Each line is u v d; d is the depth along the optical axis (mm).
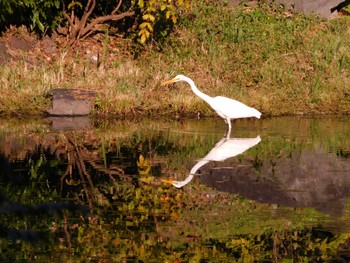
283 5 23688
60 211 10219
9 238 9125
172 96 19094
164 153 14102
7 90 18453
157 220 9883
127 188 11453
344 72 20922
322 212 10352
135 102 18672
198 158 13695
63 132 16156
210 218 9992
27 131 16219
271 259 8594
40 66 19797
